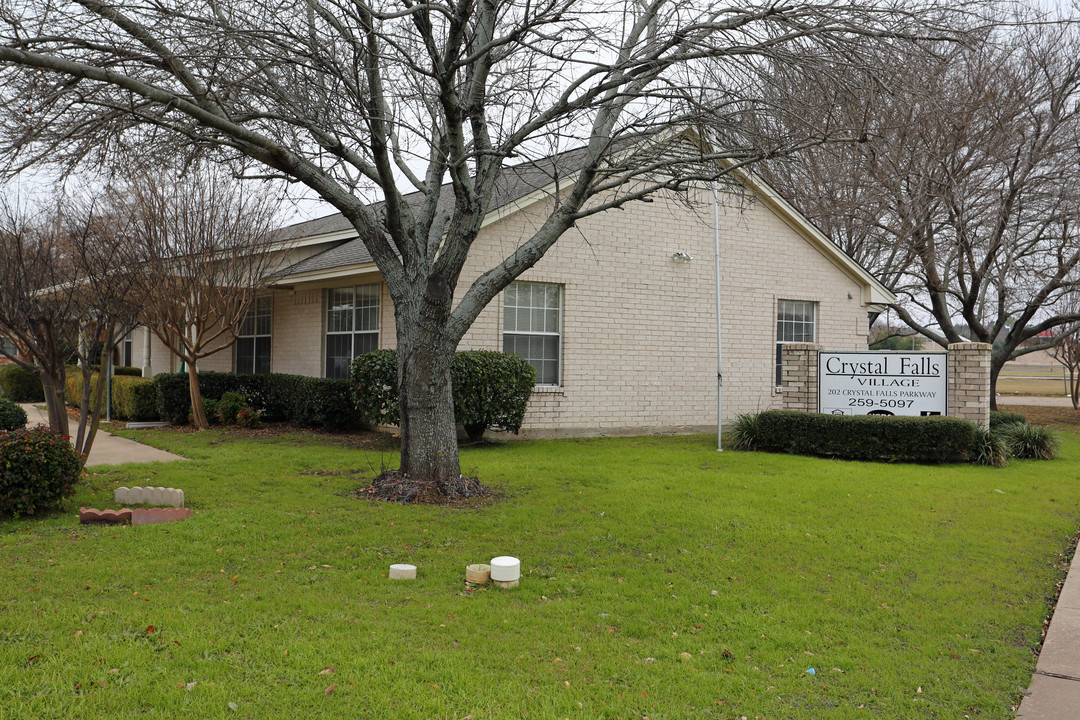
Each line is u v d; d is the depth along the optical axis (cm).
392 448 1237
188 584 547
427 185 927
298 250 1712
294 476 963
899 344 4006
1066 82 1758
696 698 397
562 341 1435
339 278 1441
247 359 1886
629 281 1494
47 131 723
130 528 692
